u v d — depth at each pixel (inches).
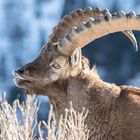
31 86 982.4
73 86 974.4
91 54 5511.8
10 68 6776.6
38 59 987.3
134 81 5423.2
